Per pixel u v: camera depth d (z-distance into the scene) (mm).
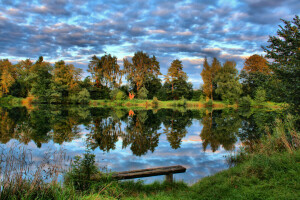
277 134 6859
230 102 41156
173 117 23422
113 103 48906
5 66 56344
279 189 3709
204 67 47062
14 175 3484
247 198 3541
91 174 4688
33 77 46781
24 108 33531
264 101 37188
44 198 3148
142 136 12133
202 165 6535
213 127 15406
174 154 8039
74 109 33656
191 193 4113
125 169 6098
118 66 58281
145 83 60125
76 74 49312
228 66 42656
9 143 8047
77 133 12391
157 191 4461
